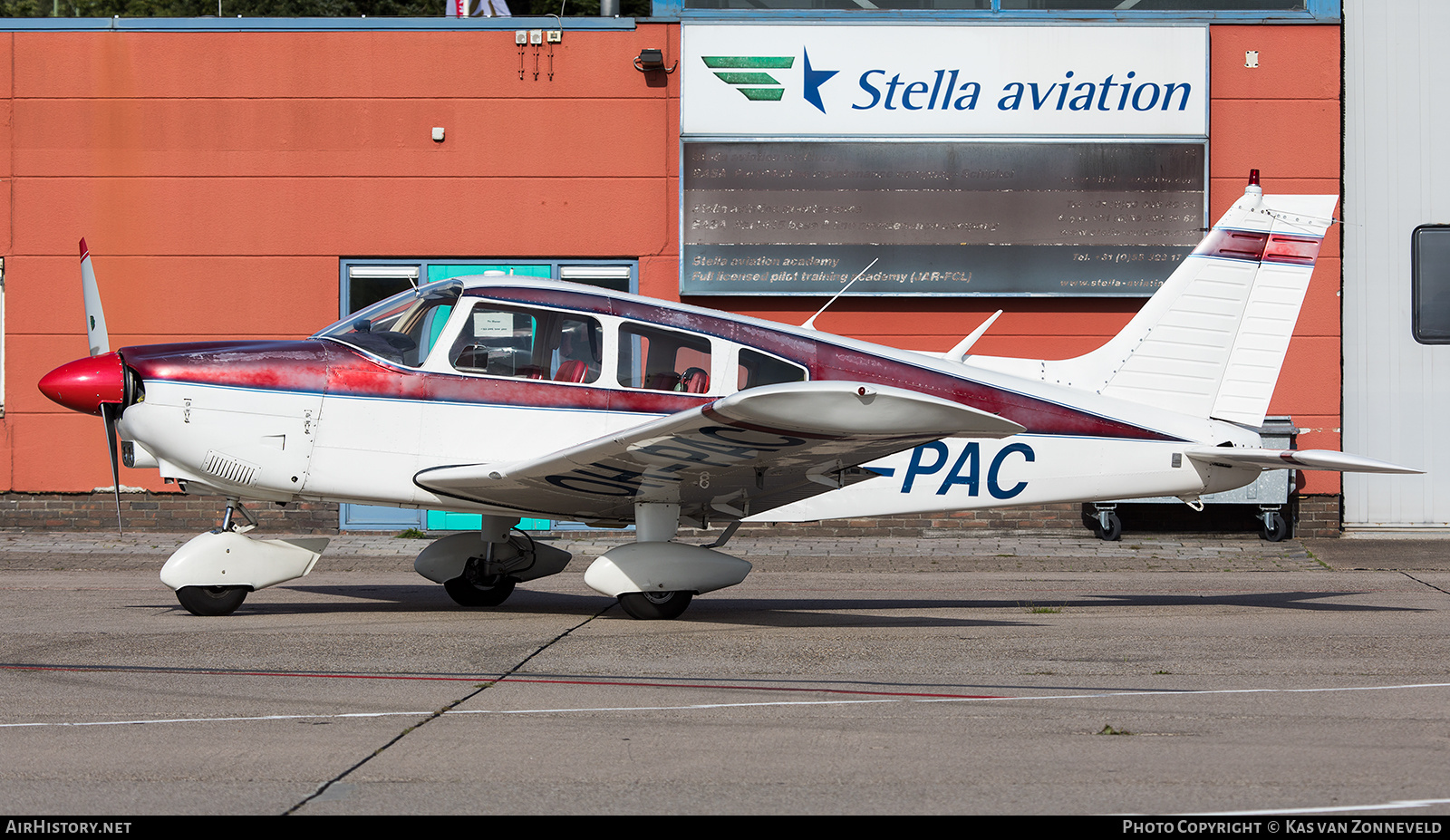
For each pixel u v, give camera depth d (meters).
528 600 18.00
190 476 15.16
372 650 13.20
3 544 24.62
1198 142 26.41
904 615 16.50
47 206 26.61
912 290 26.55
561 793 7.90
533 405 15.38
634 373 15.61
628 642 13.88
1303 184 26.69
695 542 26.03
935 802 7.74
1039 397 17.09
